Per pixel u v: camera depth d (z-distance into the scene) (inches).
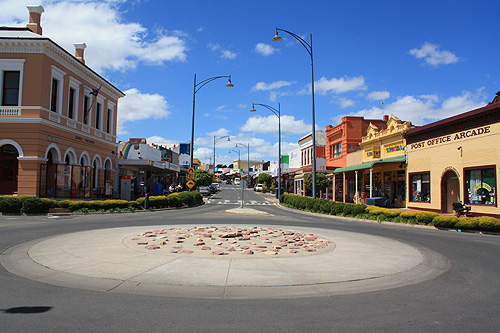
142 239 434.0
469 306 222.8
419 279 290.0
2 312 197.8
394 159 1125.1
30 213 773.9
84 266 302.0
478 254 407.8
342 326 186.7
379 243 460.4
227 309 211.0
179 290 245.6
